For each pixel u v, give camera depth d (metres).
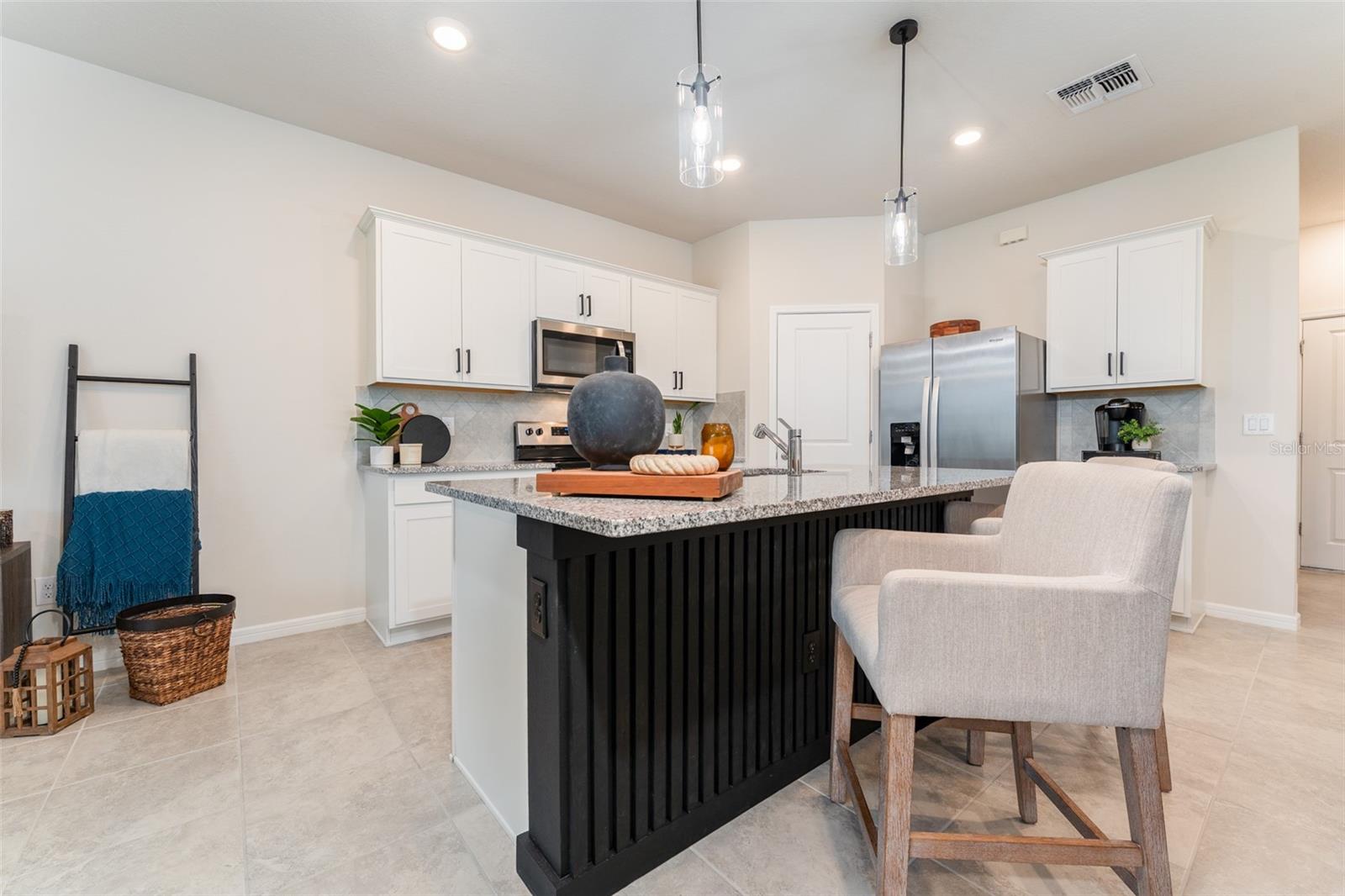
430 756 1.76
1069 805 1.25
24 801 1.51
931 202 3.87
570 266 3.63
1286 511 2.94
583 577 1.20
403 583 2.74
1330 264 4.11
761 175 3.50
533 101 2.71
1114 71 2.49
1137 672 0.96
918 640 0.98
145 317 2.53
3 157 2.27
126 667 2.11
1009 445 3.28
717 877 1.29
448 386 3.20
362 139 3.04
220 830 1.41
